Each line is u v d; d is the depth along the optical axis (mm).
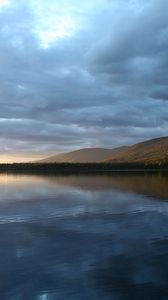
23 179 103562
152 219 28109
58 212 32531
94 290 13477
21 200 42906
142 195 47062
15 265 16438
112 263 16578
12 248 19500
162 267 15883
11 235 22828
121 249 18906
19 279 14672
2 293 13305
